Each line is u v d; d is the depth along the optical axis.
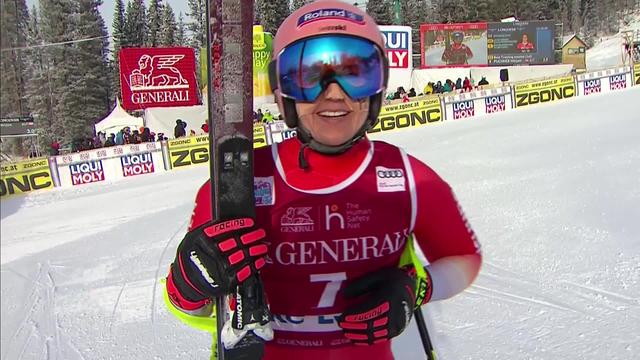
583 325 3.23
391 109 16.17
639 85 18.34
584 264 4.18
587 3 60.78
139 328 3.82
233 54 1.33
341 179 1.36
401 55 23.42
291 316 1.43
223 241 1.24
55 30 39.88
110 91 46.03
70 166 13.38
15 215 10.10
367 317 1.29
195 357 3.33
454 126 14.97
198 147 14.48
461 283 1.46
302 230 1.36
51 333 3.87
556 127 11.37
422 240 1.51
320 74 1.27
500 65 27.69
